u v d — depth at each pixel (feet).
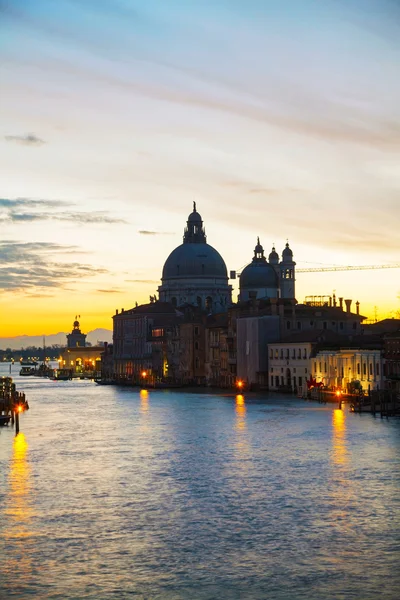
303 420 447.83
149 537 213.87
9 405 511.81
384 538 210.79
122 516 232.94
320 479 274.98
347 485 265.34
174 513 235.61
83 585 183.83
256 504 244.01
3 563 196.75
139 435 400.06
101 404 635.25
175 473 290.97
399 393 488.44
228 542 209.26
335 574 188.44
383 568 191.62
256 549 204.03
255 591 180.14
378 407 487.20
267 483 270.46
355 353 585.22
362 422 429.79
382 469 289.94
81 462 317.42
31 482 278.05
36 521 228.84
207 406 572.10
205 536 214.28
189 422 456.04
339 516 229.86
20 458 328.29
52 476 288.10
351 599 176.14
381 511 234.17
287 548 204.44
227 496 254.06
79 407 601.62
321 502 244.63
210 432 403.75
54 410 575.79
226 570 191.31
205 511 237.25
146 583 184.65
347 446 342.44
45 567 194.08
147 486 269.85
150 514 234.99
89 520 229.66
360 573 189.06
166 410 548.31
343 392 585.63
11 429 438.40
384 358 544.21
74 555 201.46
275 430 403.34
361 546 205.36
